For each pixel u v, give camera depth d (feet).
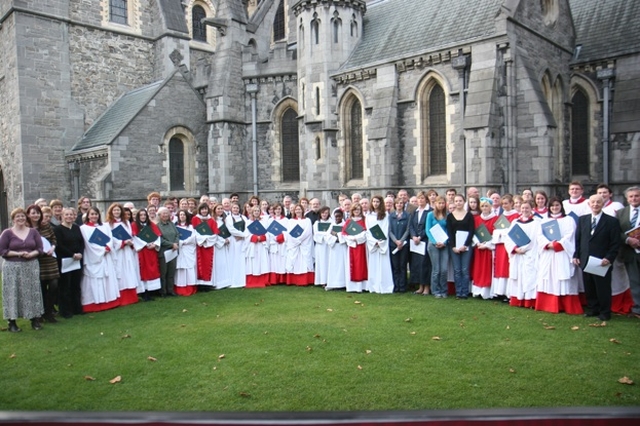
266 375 21.91
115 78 95.76
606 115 67.26
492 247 35.83
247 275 44.70
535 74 60.49
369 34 79.71
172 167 83.30
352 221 40.86
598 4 75.66
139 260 38.65
